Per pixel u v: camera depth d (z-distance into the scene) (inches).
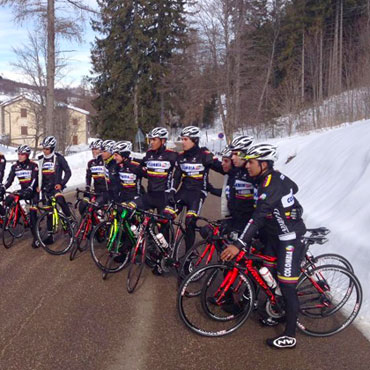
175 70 1430.9
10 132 1993.1
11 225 255.6
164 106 1526.8
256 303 153.0
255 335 144.9
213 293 150.9
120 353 131.2
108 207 222.2
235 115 1336.1
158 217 197.9
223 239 166.9
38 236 242.2
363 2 1456.7
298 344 138.9
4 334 142.4
